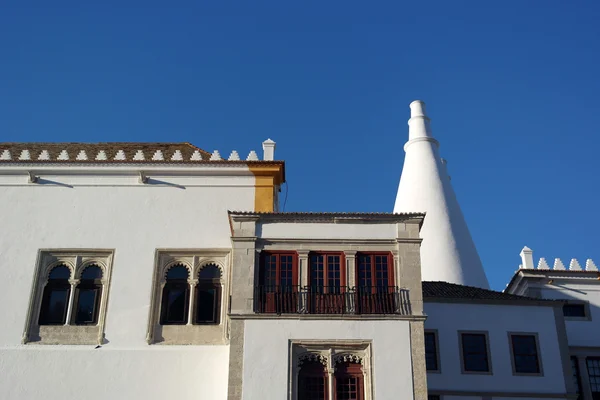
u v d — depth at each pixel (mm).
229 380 22391
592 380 37156
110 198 27938
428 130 59188
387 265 24438
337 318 23281
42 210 27703
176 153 29062
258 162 28391
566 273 39406
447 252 51594
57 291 26578
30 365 25047
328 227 24938
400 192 57656
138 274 26531
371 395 22266
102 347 25344
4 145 32969
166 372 24922
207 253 26906
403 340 22984
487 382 33125
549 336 34094
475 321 34250
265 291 23906
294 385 22469
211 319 26016
